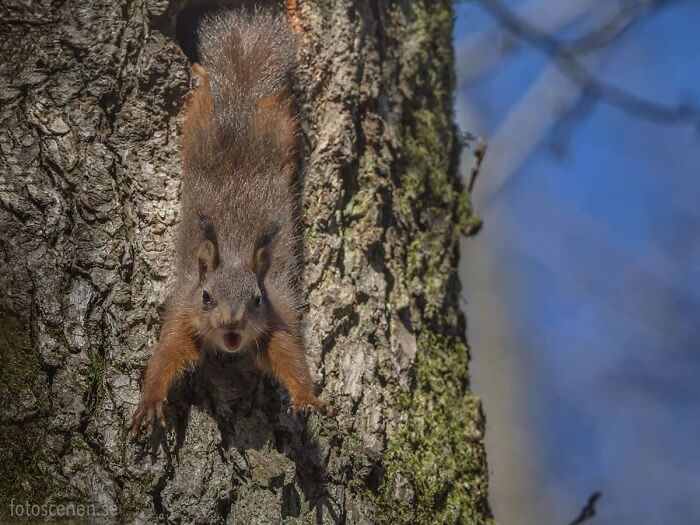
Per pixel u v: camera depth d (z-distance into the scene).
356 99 11.86
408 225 11.97
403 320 11.50
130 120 10.92
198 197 11.57
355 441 10.61
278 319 10.88
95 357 9.90
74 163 10.50
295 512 9.95
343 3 12.03
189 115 11.42
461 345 12.16
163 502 9.52
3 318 9.80
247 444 10.10
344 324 11.11
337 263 11.30
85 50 10.92
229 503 9.70
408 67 12.58
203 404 10.24
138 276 10.45
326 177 11.55
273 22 12.72
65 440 9.50
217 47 12.78
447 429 11.36
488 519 11.44
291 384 10.50
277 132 12.24
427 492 10.82
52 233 10.18
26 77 10.73
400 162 12.23
